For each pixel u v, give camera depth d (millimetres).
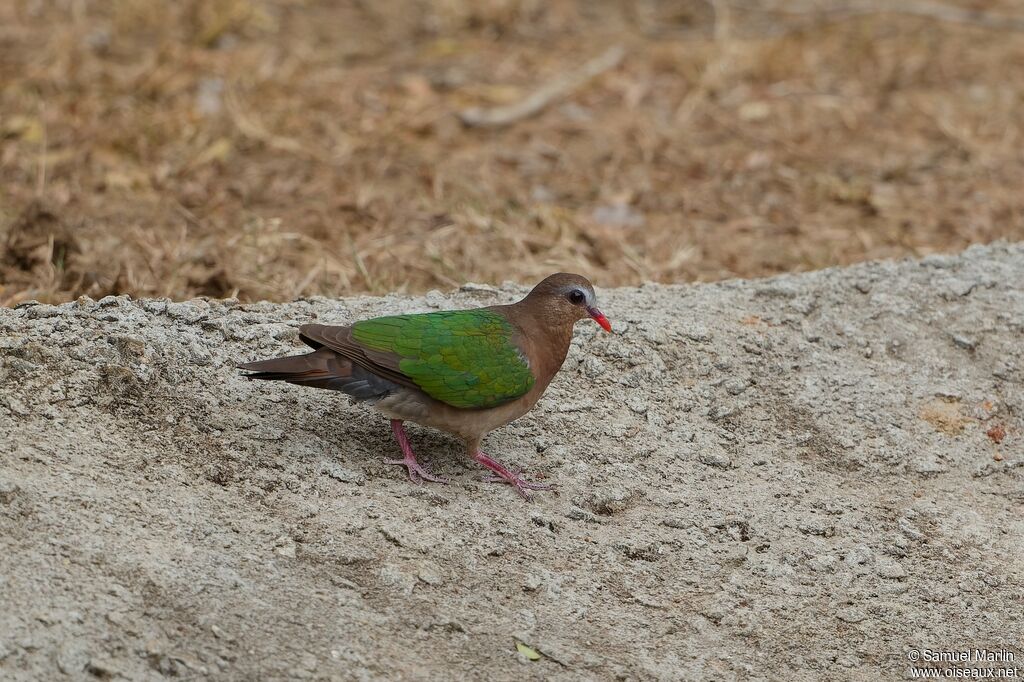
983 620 8945
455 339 9094
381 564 8383
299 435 9508
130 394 9219
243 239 14750
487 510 9180
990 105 21453
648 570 8945
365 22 25000
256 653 7504
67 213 15391
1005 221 17000
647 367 10891
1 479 8086
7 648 7043
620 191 17750
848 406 10883
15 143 17562
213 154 17625
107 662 7152
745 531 9430
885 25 25750
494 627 8188
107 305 10203
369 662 7652
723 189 18062
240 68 20781
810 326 11766
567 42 24250
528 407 9594
